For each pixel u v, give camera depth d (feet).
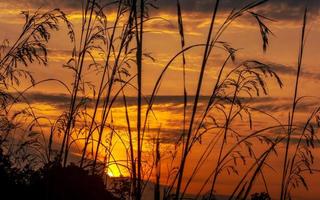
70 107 31.24
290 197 28.84
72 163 30.83
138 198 26.30
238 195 26.35
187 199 26.09
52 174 30.01
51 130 30.63
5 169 29.99
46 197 28.81
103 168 30.19
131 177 28.04
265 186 27.68
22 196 29.53
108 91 30.35
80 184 30.09
